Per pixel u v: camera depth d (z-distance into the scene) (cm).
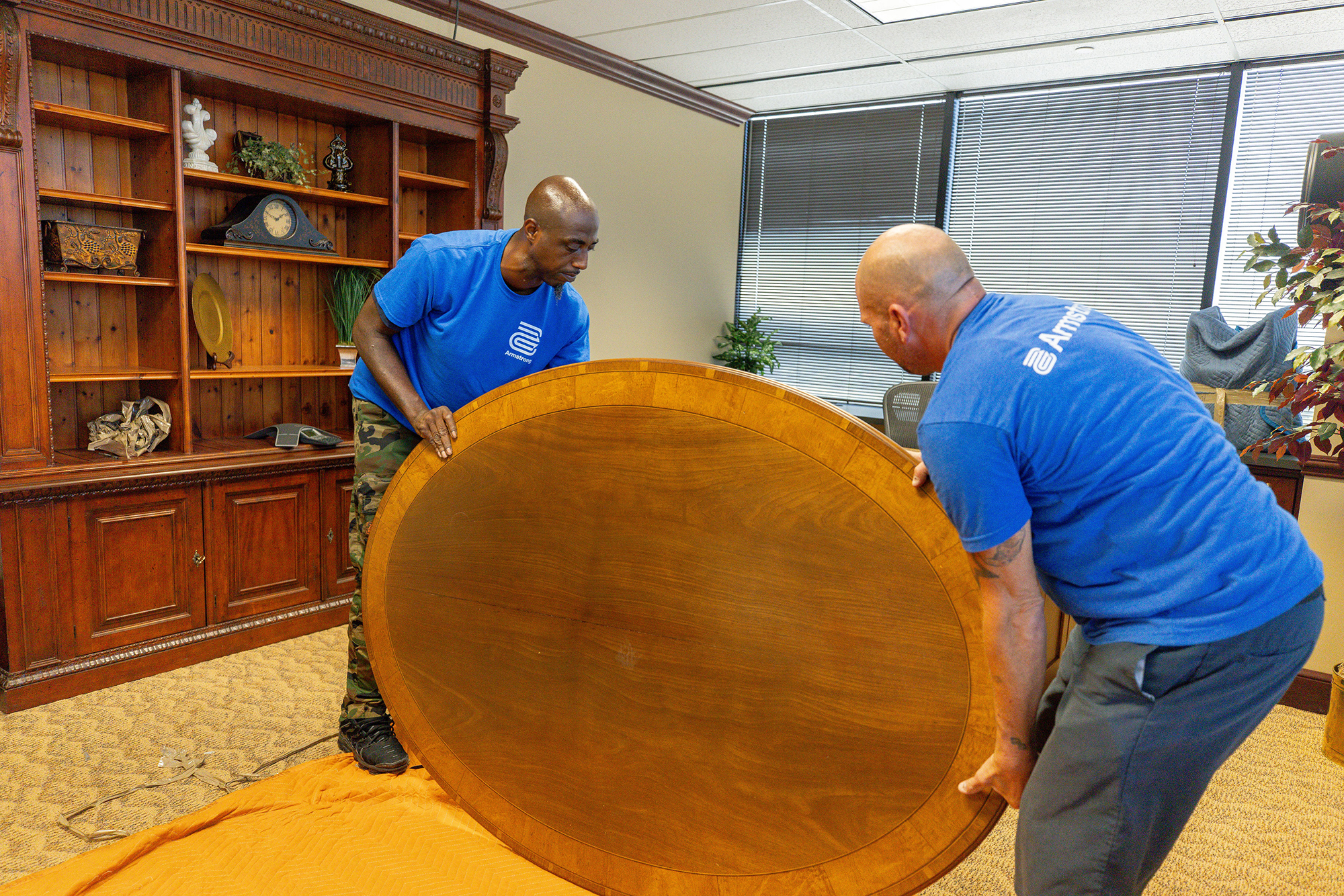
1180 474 109
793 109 621
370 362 195
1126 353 113
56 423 295
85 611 275
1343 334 274
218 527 307
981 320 119
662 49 484
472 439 175
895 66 505
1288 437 269
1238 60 464
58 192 265
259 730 254
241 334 345
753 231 659
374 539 189
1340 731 254
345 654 318
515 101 450
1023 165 543
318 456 332
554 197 183
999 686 117
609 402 157
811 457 139
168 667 295
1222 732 112
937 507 129
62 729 250
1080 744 114
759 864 149
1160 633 109
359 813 190
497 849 178
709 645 150
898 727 135
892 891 139
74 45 257
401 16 388
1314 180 287
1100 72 498
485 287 196
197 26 282
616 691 161
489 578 175
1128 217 510
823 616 140
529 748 172
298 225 330
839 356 628
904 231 126
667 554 153
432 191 406
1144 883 119
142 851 170
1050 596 127
